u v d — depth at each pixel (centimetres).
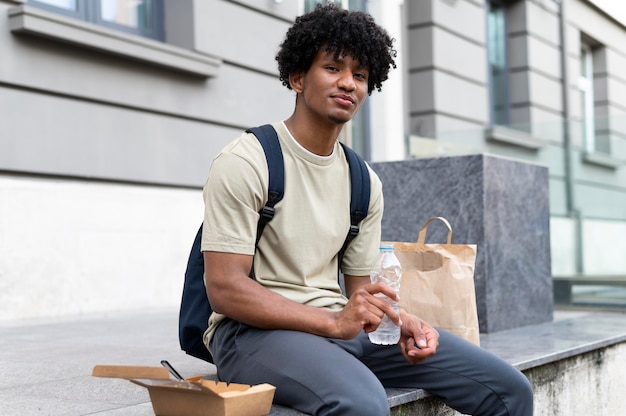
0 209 496
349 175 249
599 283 577
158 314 543
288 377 218
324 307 239
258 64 700
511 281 442
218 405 194
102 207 562
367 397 208
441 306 299
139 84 592
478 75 990
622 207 571
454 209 430
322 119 234
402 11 915
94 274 554
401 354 248
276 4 718
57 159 533
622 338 401
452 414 277
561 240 596
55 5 555
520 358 314
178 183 626
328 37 231
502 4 1071
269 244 236
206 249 223
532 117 1063
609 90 1227
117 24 605
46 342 387
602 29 1224
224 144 667
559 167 604
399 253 311
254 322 222
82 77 550
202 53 642
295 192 235
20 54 509
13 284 501
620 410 401
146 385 199
